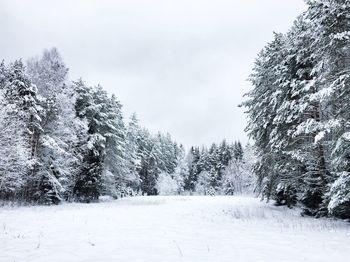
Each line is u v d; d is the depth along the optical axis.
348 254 7.45
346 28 14.42
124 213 18.42
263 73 21.69
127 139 51.97
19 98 24.83
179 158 93.94
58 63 43.31
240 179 81.94
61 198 29.06
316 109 17.52
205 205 25.98
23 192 26.17
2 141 21.92
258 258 6.97
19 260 6.65
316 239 9.64
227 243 8.90
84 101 35.88
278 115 18.75
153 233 10.62
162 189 73.19
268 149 21.38
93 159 33.34
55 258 6.83
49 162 27.00
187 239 9.52
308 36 17.36
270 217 16.84
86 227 11.76
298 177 18.67
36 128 26.28
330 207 12.85
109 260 6.68
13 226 11.48
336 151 13.84
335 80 13.21
